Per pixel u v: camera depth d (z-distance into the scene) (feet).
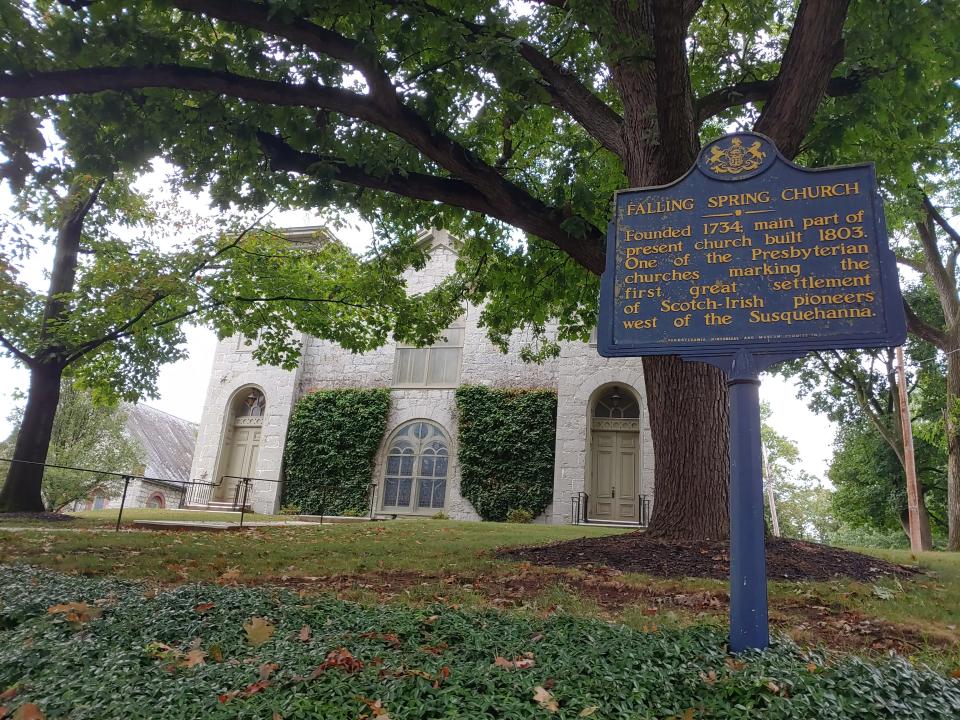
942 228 67.46
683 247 15.75
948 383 65.82
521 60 24.75
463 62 26.35
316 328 56.85
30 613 15.92
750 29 33.63
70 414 79.15
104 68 25.12
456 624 14.85
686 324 15.29
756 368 14.64
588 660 12.46
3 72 24.62
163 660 12.69
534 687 11.25
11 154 28.63
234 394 75.61
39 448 49.67
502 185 29.81
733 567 13.70
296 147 29.96
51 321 49.83
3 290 47.09
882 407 89.66
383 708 10.36
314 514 69.82
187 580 22.27
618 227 16.26
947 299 66.59
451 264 74.74
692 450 26.63
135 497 99.81
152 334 54.39
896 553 33.45
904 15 25.13
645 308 15.62
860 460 97.14
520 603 18.88
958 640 15.90
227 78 26.25
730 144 16.07
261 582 21.99
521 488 65.51
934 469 89.66
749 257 15.31
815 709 10.43
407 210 36.81
